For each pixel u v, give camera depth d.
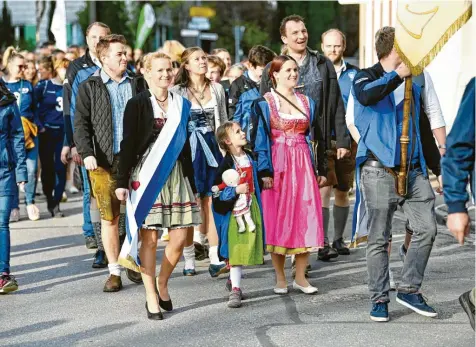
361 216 7.51
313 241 8.19
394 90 7.20
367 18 17.50
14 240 11.90
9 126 8.77
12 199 8.73
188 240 9.28
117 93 8.77
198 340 6.89
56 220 13.73
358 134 7.65
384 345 6.65
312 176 8.29
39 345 6.87
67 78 10.02
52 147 14.00
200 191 9.36
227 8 48.69
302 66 9.32
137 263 7.23
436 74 17.70
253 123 8.23
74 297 8.47
